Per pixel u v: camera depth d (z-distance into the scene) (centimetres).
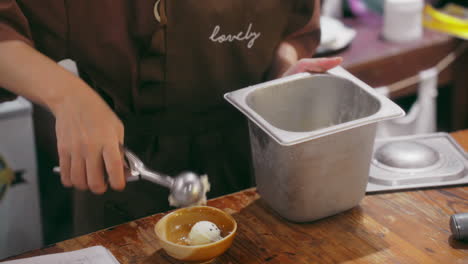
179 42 157
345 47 260
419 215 137
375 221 135
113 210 174
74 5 145
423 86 275
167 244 119
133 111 167
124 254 126
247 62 171
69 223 301
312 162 125
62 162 127
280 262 123
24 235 256
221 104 171
